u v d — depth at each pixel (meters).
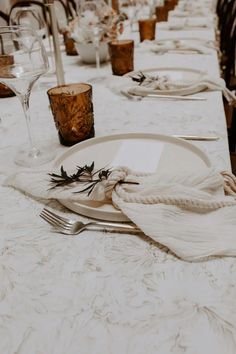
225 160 0.73
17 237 0.57
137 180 0.59
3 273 0.50
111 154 0.75
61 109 0.79
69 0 3.24
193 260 0.49
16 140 0.91
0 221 0.61
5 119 1.05
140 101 1.10
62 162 0.73
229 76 2.19
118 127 0.94
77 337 0.40
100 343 0.39
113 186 0.58
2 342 0.40
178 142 0.77
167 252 0.51
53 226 0.58
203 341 0.39
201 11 2.89
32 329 0.41
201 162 0.69
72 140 0.84
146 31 1.92
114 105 1.09
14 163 0.79
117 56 1.31
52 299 0.45
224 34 2.80
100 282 0.47
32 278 0.49
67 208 0.62
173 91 1.11
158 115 0.99
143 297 0.44
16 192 0.68
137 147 0.77
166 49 1.69
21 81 0.72
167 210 0.54
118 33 1.51
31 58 0.76
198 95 1.10
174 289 0.45
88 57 1.53
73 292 0.46
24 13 1.57
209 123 0.92
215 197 0.57
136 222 0.53
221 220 0.53
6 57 0.76
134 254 0.51
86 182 0.63
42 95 1.24
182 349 0.38
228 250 0.49
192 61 1.52
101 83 1.30
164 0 2.85
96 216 0.58
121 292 0.45
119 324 0.41
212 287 0.45
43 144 0.87
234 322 0.40
